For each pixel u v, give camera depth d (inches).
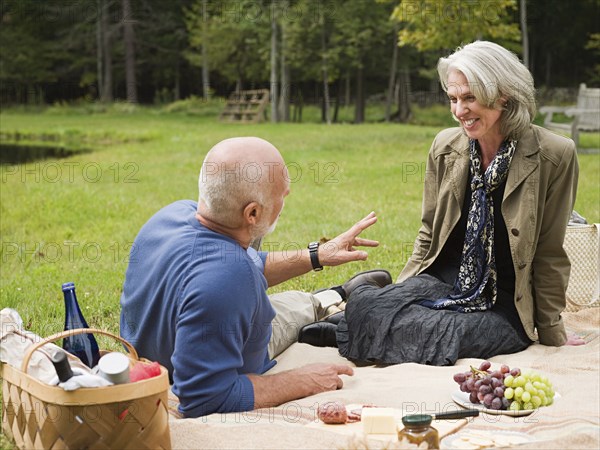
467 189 167.5
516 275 159.6
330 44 1269.7
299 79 1391.5
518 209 159.3
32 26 1736.0
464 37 691.4
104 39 1651.1
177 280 125.8
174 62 1704.0
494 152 163.2
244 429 117.1
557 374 143.3
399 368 148.9
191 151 664.4
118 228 349.1
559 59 1720.0
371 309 159.0
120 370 105.5
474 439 113.0
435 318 156.3
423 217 177.8
